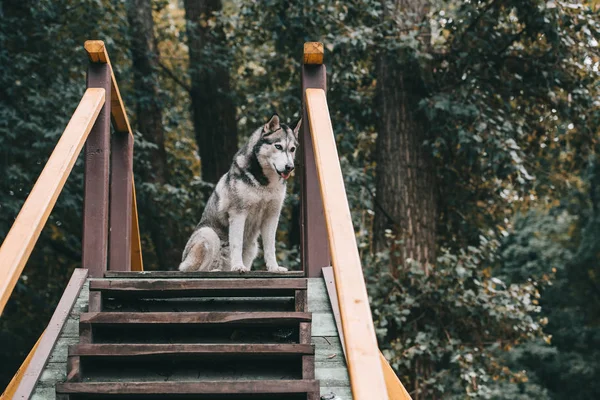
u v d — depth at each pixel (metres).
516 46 13.44
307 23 11.93
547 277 12.71
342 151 13.17
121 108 6.06
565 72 12.59
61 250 13.63
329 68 12.12
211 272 5.03
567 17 12.10
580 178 20.67
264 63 14.31
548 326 23.03
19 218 3.77
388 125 12.68
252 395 3.86
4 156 11.45
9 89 11.78
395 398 4.47
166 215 13.69
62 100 11.77
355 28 11.86
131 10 14.51
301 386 3.74
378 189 12.73
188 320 4.06
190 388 3.69
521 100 13.23
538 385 21.83
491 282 12.13
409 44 11.58
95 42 5.57
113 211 6.35
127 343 4.21
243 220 6.09
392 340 11.83
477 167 13.01
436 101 11.90
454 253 13.83
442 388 11.50
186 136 17.20
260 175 6.06
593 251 21.62
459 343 11.73
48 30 11.85
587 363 22.02
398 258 12.12
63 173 4.25
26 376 4.03
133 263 7.12
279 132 6.07
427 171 12.65
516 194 14.34
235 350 3.90
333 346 4.37
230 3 17.67
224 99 14.70
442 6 14.39
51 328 4.42
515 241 23.89
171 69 16.33
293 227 14.29
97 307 4.21
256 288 4.27
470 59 12.23
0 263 3.43
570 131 13.67
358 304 3.33
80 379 3.87
